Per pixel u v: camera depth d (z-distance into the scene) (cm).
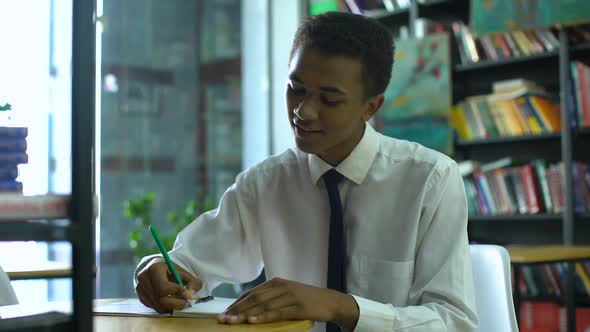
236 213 148
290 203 145
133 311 115
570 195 355
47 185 78
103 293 421
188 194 465
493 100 389
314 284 142
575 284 356
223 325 100
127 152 441
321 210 141
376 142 140
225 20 484
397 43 405
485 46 396
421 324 114
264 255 145
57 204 71
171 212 455
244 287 279
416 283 130
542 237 400
